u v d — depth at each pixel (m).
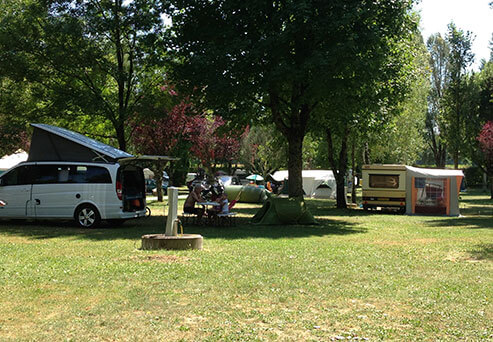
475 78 41.75
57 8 20.14
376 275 7.64
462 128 40.25
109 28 19.98
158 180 30.75
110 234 13.02
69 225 15.55
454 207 24.89
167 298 5.93
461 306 5.79
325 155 42.81
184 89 18.77
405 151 38.44
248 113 21.11
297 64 17.02
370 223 19.08
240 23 17.91
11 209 15.17
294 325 4.99
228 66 16.77
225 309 5.53
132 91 22.55
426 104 44.69
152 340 4.45
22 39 19.59
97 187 14.59
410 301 6.02
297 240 12.48
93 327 4.78
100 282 6.78
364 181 26.47
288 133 19.80
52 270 7.59
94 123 25.48
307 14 15.92
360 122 20.78
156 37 19.83
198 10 18.45
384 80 18.31
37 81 20.41
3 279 6.89
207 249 10.30
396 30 18.44
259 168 55.12
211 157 40.41
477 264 8.79
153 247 9.99
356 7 16.67
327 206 30.61
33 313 5.24
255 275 7.40
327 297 6.16
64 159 15.34
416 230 15.94
